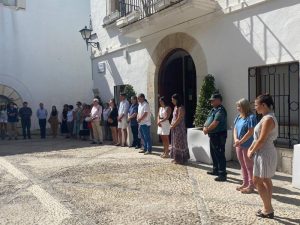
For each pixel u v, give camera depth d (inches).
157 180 261.7
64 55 708.0
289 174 271.9
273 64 290.8
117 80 524.1
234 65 326.0
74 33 719.1
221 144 257.0
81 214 191.5
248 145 224.7
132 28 424.2
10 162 351.9
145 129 377.1
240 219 178.9
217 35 342.6
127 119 441.4
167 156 352.5
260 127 175.8
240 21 317.7
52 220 183.6
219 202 207.5
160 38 424.2
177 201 211.0
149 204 206.7
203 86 335.3
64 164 333.4
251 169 225.5
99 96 576.1
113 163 329.7
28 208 204.1
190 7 331.9
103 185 251.1
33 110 673.6
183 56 421.7
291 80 284.2
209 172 276.8
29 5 669.3
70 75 714.2
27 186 253.1
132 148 424.8
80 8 726.5
